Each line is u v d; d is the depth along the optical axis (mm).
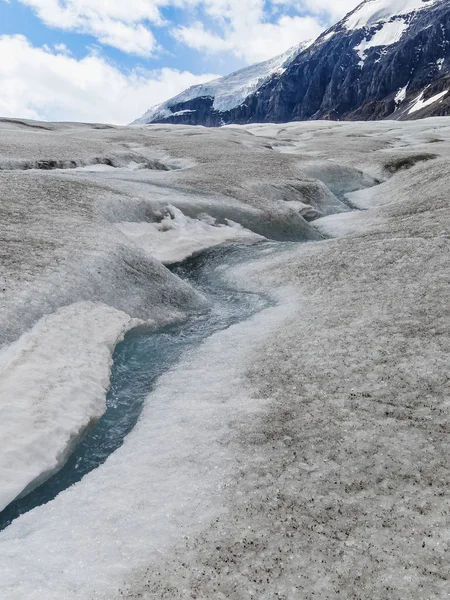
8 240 16734
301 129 108688
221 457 9219
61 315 13422
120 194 26000
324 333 13594
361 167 49469
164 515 7934
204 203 28781
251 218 29312
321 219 33062
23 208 20812
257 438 9617
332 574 6660
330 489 8188
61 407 10391
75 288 14695
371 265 17453
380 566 6707
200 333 15742
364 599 6266
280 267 20422
